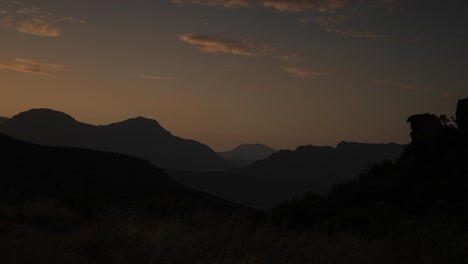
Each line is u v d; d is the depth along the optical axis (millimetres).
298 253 8125
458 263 8773
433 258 8930
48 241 7969
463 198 22328
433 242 10281
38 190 31969
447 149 31531
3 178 39969
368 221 17375
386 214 18297
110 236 8109
